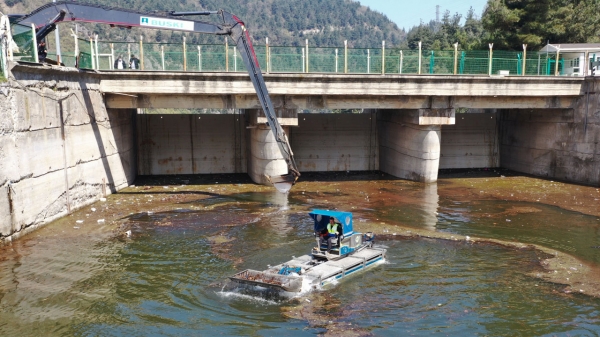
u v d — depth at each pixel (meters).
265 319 13.76
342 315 13.96
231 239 21.20
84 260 18.45
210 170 38.03
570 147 34.84
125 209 26.33
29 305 14.68
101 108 29.39
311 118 39.34
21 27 23.36
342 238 17.42
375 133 40.03
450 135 40.94
